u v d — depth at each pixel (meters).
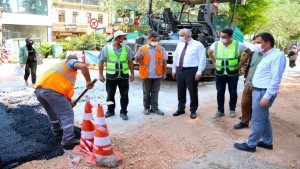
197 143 4.32
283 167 3.65
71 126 3.96
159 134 4.64
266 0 14.63
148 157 3.81
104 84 8.74
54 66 3.96
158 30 9.26
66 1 33.16
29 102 6.36
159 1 13.60
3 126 4.75
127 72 5.29
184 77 5.46
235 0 9.66
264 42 3.69
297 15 20.41
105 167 3.47
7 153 3.73
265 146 4.20
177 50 5.57
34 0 26.67
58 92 3.82
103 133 3.52
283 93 8.73
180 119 5.47
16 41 15.90
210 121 5.38
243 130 4.92
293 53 16.98
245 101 4.83
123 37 5.12
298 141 4.57
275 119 5.79
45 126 4.77
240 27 14.30
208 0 8.59
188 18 9.42
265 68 3.73
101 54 5.20
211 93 7.93
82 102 6.49
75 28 32.59
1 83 8.70
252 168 3.61
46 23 27.91
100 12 36.38
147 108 5.77
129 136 4.51
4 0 24.67
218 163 3.71
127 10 18.06
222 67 5.42
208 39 8.80
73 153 3.77
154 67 5.49
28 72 8.09
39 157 3.69
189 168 3.56
